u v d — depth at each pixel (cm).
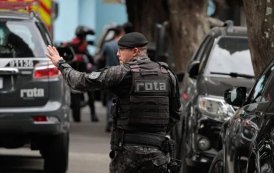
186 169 1636
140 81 1073
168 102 1090
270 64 1216
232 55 1748
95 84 1068
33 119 1619
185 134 1650
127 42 1094
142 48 1100
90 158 2058
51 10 2944
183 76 1950
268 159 945
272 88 1117
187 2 2702
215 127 1548
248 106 1184
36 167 1891
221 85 1631
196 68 1736
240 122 1162
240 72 1712
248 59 1744
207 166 1554
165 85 1085
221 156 1298
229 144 1209
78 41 3066
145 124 1071
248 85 1648
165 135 1089
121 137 1076
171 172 1091
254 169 999
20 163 1962
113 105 1091
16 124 1612
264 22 1434
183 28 2702
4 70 1620
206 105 1576
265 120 1020
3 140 1673
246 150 1076
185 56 2712
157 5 3156
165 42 3092
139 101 1071
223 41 1786
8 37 1655
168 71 1099
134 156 1070
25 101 1627
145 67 1084
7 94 1620
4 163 1959
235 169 1145
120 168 1079
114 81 1069
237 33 1814
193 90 1678
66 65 1096
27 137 1675
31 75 1631
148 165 1074
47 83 1633
